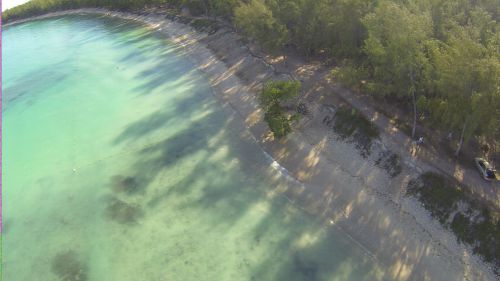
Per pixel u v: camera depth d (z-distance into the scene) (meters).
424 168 57.53
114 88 105.19
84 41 154.50
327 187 61.06
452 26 66.44
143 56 123.88
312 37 85.88
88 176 72.75
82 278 54.09
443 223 51.91
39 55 148.12
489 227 49.09
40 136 88.88
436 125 62.47
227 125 79.69
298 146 69.06
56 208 66.94
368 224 54.66
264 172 66.31
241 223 57.97
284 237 55.06
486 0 73.12
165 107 90.38
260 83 88.50
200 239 56.47
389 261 50.12
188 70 106.81
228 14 117.88
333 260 51.25
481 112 51.03
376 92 67.44
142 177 69.88
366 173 60.97
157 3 166.12
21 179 75.38
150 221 60.75
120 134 83.38
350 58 81.56
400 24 58.41
